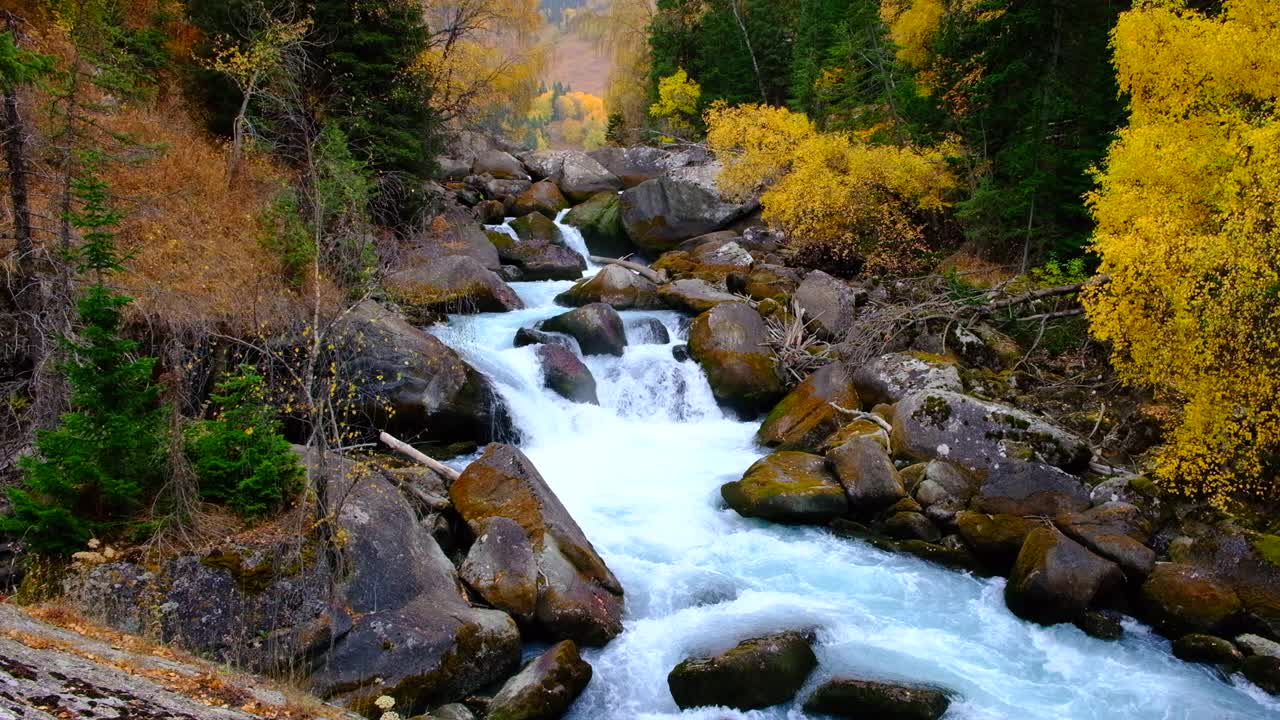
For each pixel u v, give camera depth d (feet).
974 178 70.44
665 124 130.41
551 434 50.34
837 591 34.63
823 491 40.29
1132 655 30.45
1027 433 39.93
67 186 34.12
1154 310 37.14
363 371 42.57
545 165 103.45
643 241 87.20
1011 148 64.59
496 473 35.42
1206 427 35.78
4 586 25.48
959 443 41.06
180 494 25.11
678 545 38.09
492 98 105.60
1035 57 62.39
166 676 18.95
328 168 35.73
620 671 28.48
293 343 37.73
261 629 24.56
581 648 29.68
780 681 27.07
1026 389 50.78
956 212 70.28
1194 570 32.22
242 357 39.63
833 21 95.71
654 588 33.96
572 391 52.95
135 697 16.49
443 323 57.62
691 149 104.17
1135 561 33.17
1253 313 32.94
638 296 66.49
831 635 31.12
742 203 86.07
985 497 38.63
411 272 56.65
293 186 41.29
